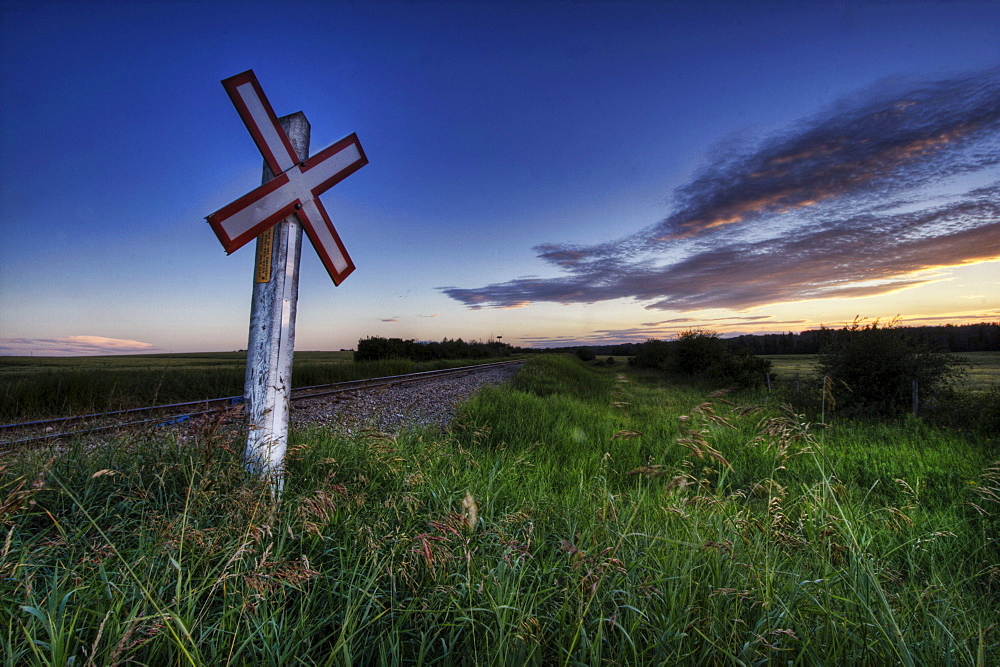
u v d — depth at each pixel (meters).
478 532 2.34
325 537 2.00
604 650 1.61
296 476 2.80
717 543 1.95
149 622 1.40
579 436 6.69
